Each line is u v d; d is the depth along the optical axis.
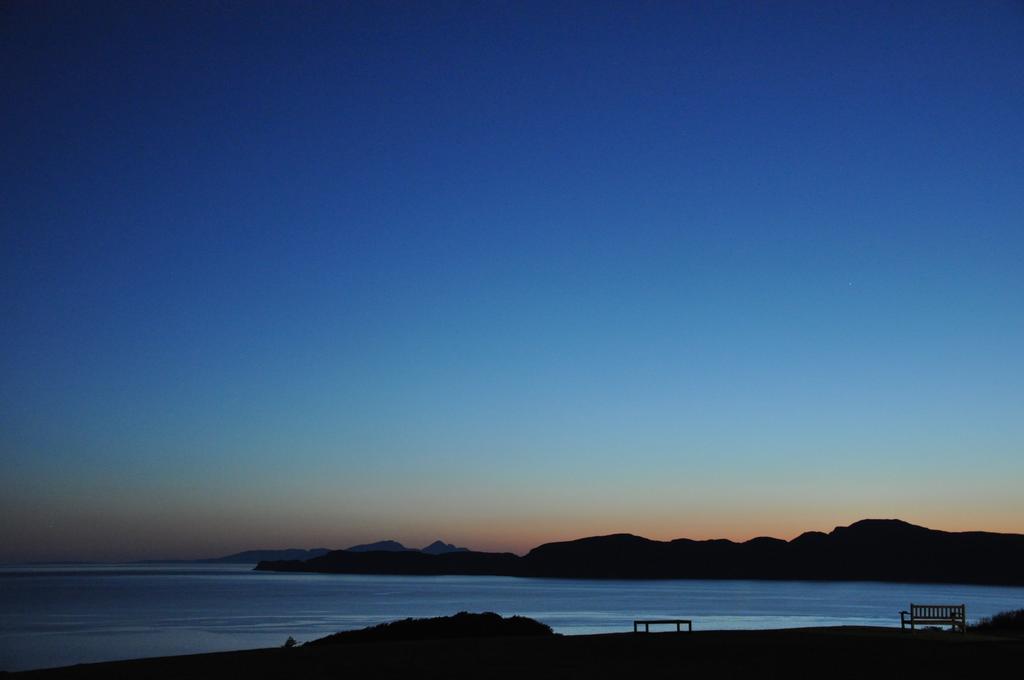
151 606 160.50
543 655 27.98
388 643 32.84
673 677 23.05
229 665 25.84
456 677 23.09
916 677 23.05
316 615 132.62
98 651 74.88
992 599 196.50
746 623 105.56
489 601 184.62
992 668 24.81
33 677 23.52
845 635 35.34
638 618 119.06
